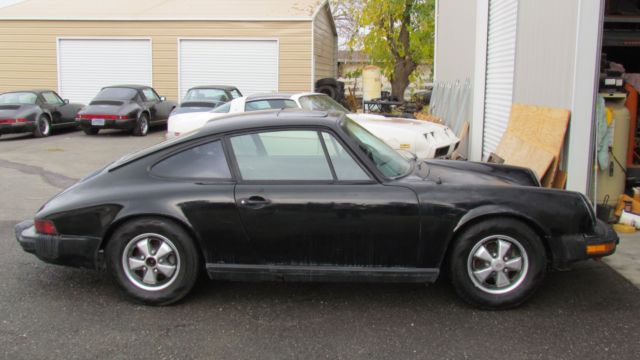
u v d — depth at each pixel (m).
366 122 8.29
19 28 20.11
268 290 4.32
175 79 20.08
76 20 19.94
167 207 3.86
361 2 19.94
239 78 19.95
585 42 5.53
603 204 5.98
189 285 3.98
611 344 3.43
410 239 3.82
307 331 3.63
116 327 3.69
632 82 6.86
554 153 5.86
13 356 3.31
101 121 15.61
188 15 19.81
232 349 3.40
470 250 3.81
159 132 17.31
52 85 20.44
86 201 3.94
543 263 3.83
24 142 14.51
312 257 3.90
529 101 7.02
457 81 11.53
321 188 3.86
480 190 3.85
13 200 7.70
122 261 3.97
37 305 4.05
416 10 18.11
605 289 4.29
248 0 22.31
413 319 3.79
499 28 8.50
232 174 3.96
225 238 3.89
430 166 4.59
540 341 3.47
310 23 19.41
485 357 3.28
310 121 4.01
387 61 19.28
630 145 6.64
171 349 3.40
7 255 5.17
